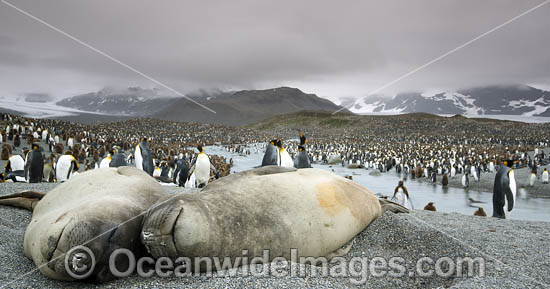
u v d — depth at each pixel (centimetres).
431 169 3309
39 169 1306
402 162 3803
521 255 395
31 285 290
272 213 341
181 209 281
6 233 403
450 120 9512
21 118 4622
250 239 318
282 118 15712
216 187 390
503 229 504
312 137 8669
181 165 1634
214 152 5644
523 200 1881
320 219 363
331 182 414
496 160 3575
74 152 2464
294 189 375
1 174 1312
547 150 4606
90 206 299
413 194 2123
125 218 306
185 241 275
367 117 11662
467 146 5925
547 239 455
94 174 405
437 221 534
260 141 7831
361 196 428
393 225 486
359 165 4034
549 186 2239
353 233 402
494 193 1104
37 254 284
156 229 274
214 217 302
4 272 310
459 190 2341
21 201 488
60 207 344
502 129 7806
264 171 443
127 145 3997
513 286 316
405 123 9438
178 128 8488
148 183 414
